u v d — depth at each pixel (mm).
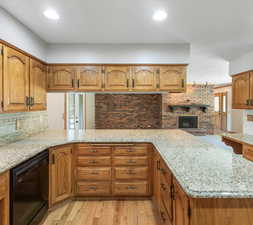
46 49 3029
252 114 3615
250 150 2625
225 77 6535
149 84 3088
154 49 3074
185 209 1192
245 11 1999
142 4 1874
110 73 3086
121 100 7297
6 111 2004
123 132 3311
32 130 2969
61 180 2531
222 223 1104
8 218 1576
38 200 2094
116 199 2750
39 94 2797
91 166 2707
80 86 3070
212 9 1962
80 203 2643
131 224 2176
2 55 1946
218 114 10625
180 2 1831
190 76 6316
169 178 1611
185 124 7754
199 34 2645
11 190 1601
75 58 3064
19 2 1834
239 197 1056
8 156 1787
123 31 2559
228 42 2930
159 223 2191
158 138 2740
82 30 2529
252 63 3184
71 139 2682
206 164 1536
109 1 1824
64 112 5055
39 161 2080
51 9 1975
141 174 2715
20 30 2277
